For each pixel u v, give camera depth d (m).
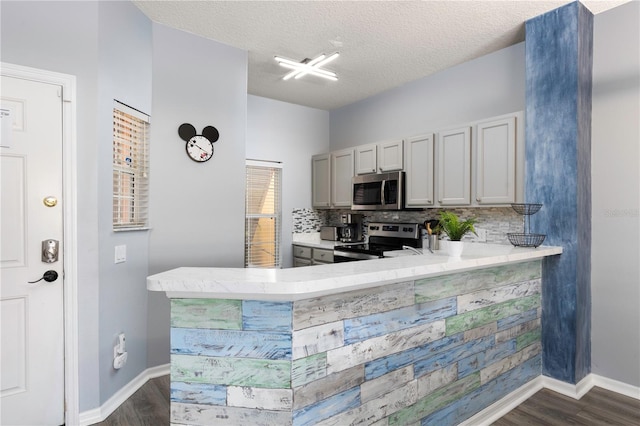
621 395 2.60
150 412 2.36
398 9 2.69
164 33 2.90
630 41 2.56
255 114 4.70
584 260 2.68
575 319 2.58
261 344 1.46
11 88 2.01
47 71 2.10
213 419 1.48
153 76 2.84
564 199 2.62
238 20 2.84
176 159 2.97
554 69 2.67
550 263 2.70
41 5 2.09
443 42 3.21
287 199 5.00
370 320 1.71
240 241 3.34
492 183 3.11
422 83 4.05
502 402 2.39
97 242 2.27
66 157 2.15
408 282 1.86
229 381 1.47
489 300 2.32
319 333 1.53
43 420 2.10
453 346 2.09
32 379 2.08
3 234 2.00
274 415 1.45
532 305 2.66
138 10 2.67
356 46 3.29
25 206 2.05
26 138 2.05
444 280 2.05
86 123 2.23
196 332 1.49
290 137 5.02
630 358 2.59
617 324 2.65
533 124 2.79
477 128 3.23
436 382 2.00
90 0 2.25
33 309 2.08
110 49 2.38
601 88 2.70
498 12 2.73
